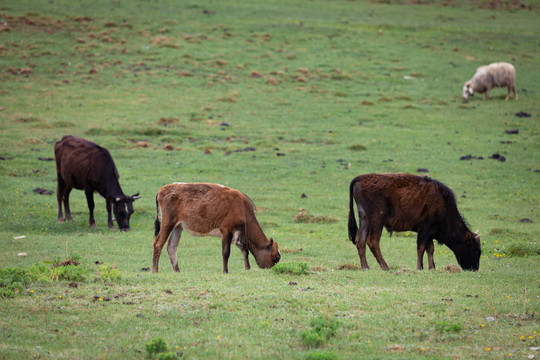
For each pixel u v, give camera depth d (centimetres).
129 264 2961
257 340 1612
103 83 8856
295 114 7988
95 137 6700
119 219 3941
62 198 4312
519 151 6512
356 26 12431
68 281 2125
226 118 7725
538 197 4988
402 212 2603
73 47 10194
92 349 1521
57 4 12512
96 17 11800
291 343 1605
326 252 3441
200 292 2011
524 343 1630
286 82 9344
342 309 1884
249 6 13612
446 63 10444
